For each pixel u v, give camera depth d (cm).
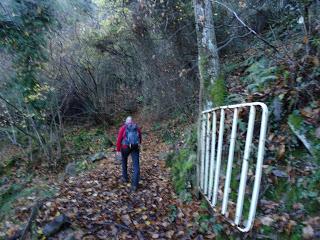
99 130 1533
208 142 522
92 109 1628
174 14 1144
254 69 696
